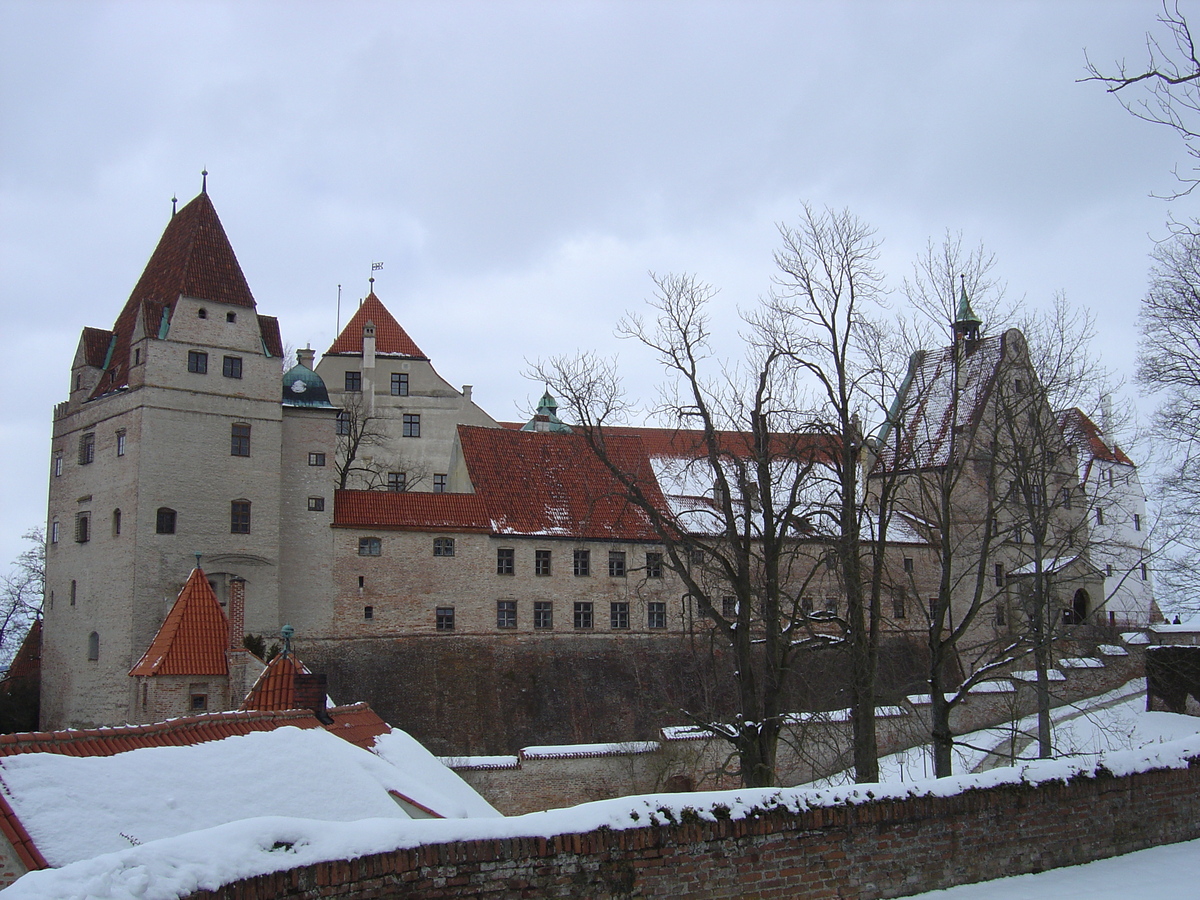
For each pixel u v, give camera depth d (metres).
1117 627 66.38
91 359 61.47
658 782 43.00
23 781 16.34
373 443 83.62
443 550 60.12
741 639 31.25
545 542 61.91
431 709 56.88
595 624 61.84
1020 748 36.47
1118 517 74.81
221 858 11.16
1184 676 53.38
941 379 44.66
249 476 57.53
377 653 57.56
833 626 41.25
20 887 9.89
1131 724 52.62
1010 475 49.06
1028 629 39.94
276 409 58.81
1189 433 41.06
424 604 59.16
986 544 34.41
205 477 56.34
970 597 66.75
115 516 56.03
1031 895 15.62
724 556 33.00
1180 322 40.75
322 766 21.03
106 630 55.22
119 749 20.42
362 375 84.75
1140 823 19.28
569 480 65.88
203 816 17.83
